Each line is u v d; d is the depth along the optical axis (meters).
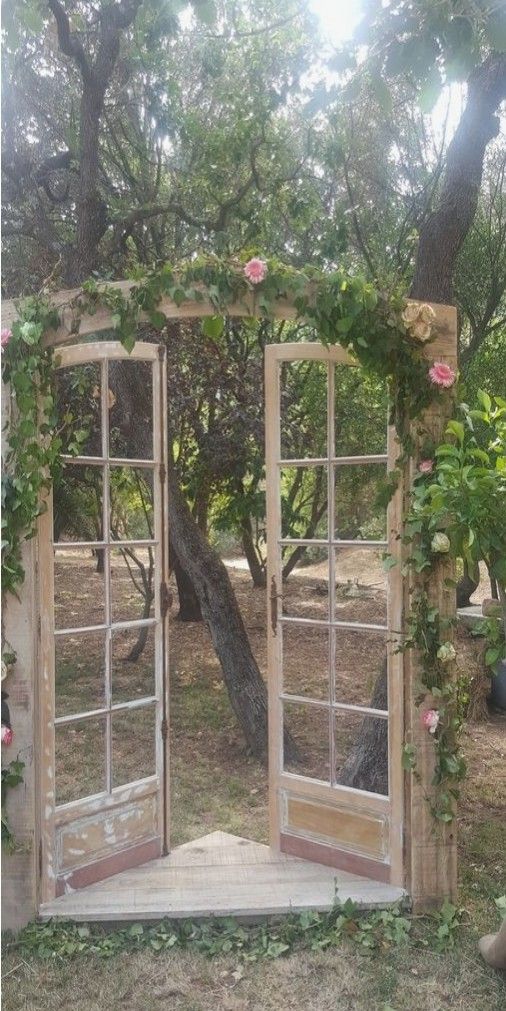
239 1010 2.36
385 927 2.76
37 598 2.83
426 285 3.89
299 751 3.30
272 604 3.34
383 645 3.23
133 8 4.88
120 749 3.18
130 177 6.57
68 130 6.31
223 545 10.01
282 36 6.09
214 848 3.36
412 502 2.83
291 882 3.01
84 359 3.08
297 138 6.59
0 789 2.72
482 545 2.26
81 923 2.76
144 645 3.36
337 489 3.24
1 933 2.70
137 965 2.56
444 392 2.86
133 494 3.59
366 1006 2.38
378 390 3.28
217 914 2.79
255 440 6.11
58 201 6.19
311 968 2.56
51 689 2.87
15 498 2.71
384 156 6.40
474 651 5.67
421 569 2.80
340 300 2.78
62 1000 2.39
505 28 2.31
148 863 3.20
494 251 6.55
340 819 3.13
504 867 3.25
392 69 2.43
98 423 3.84
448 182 3.84
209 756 4.78
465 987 2.46
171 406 5.93
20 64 6.18
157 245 6.45
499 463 2.28
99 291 2.82
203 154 6.27
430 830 2.87
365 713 3.08
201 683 6.34
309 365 3.60
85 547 3.11
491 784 4.21
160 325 2.86
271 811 3.34
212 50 5.95
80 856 2.97
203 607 4.90
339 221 6.07
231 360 6.05
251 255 2.88
